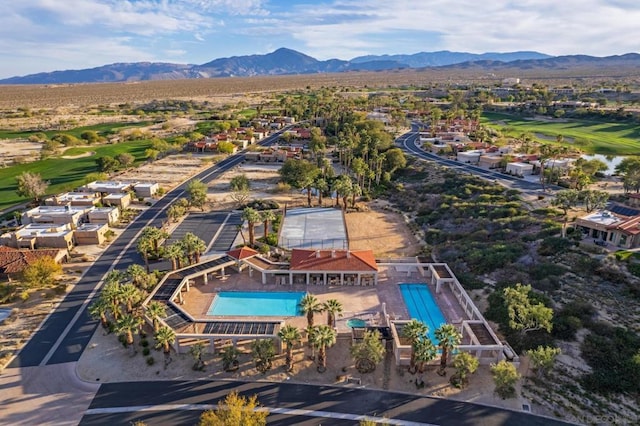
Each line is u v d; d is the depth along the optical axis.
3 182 132.50
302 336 58.03
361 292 70.38
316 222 101.69
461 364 49.09
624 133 192.62
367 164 138.12
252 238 86.25
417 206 112.94
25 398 47.91
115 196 110.75
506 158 134.75
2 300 66.56
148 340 57.94
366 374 51.59
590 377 49.09
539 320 53.59
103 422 44.66
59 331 59.97
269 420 44.72
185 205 109.00
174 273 71.81
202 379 50.81
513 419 44.91
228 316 63.62
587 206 86.38
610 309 58.03
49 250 79.50
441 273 72.88
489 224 90.44
